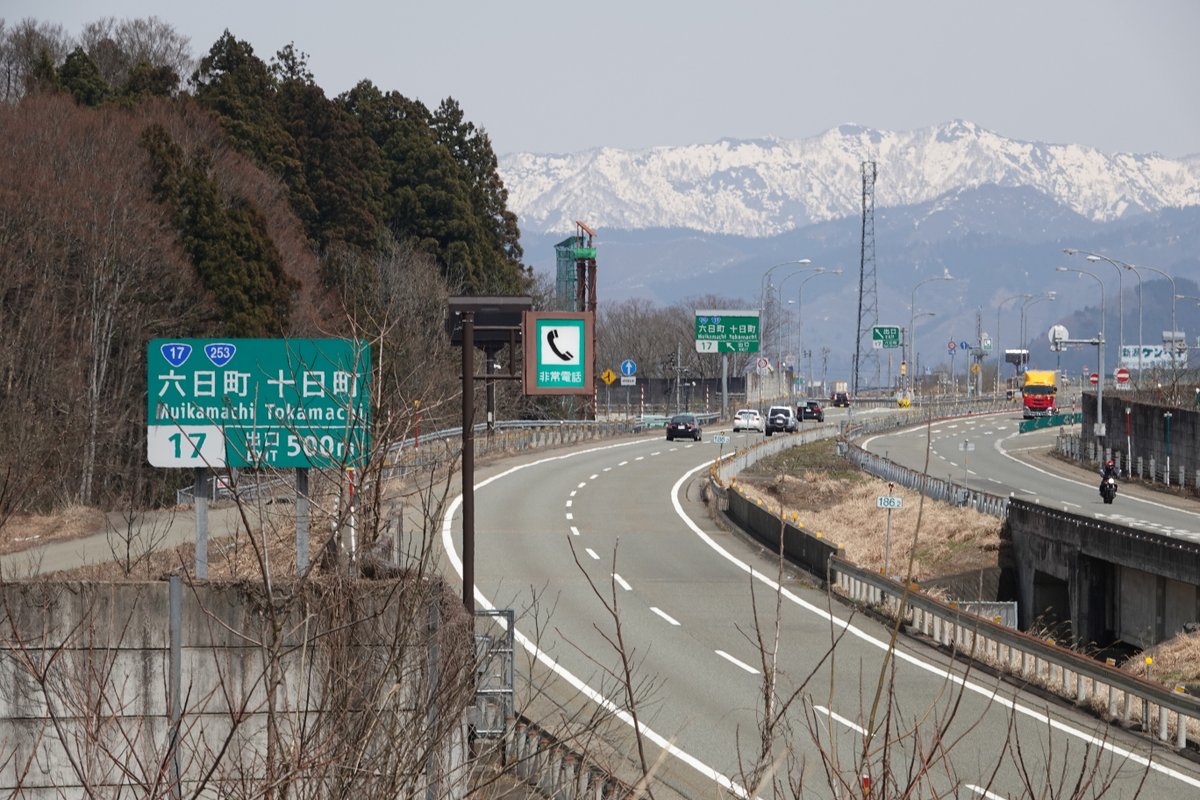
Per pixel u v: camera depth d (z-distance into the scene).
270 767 10.20
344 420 23.52
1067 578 51.47
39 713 15.48
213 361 24.61
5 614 15.59
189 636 15.64
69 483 51.16
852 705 26.83
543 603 37.38
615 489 65.38
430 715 12.86
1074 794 11.00
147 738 15.39
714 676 29.20
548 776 18.45
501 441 84.44
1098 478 84.69
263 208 85.62
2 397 55.97
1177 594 46.03
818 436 106.44
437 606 14.22
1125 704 26.20
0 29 112.94
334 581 12.76
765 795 20.66
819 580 41.88
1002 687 28.77
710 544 48.97
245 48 102.12
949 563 56.47
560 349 31.19
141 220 67.31
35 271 63.44
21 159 66.25
